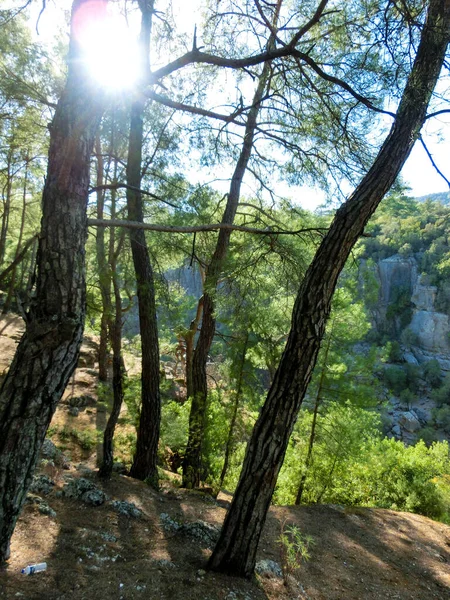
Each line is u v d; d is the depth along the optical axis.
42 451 5.39
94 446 7.32
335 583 3.82
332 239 3.03
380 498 9.10
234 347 6.42
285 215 7.48
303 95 4.16
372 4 3.02
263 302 5.70
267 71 4.59
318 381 7.69
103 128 4.96
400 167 3.12
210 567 3.21
